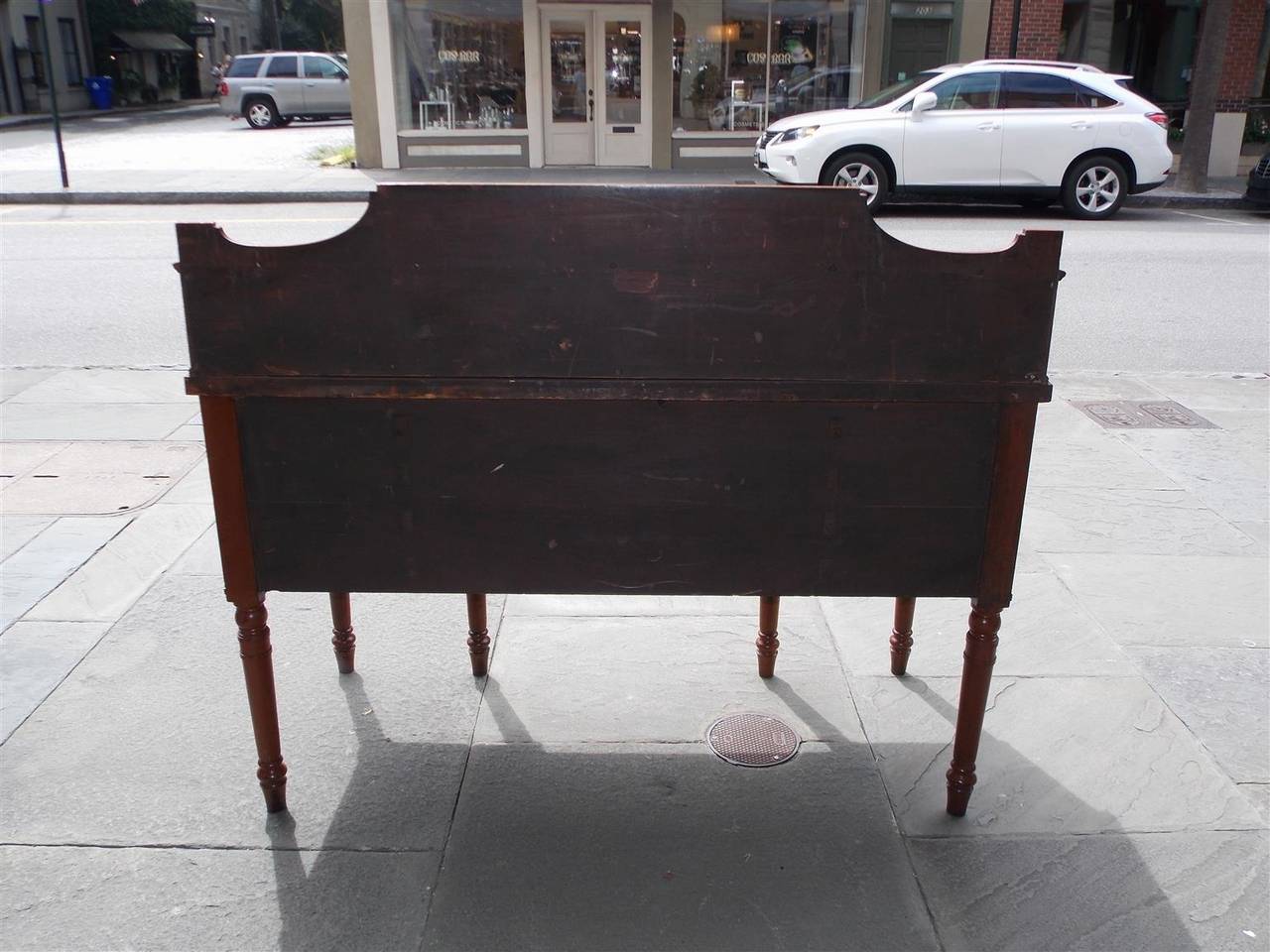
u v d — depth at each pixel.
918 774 2.93
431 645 3.59
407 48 17.38
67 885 2.49
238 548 2.49
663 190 2.23
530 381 2.36
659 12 17.17
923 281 2.29
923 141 13.06
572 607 3.88
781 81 17.73
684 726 3.14
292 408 2.39
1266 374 7.04
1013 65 13.20
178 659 3.47
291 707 3.21
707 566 2.51
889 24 17.23
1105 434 5.79
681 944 2.34
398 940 2.34
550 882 2.52
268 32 51.94
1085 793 2.85
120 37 37.25
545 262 2.28
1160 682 3.39
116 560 4.16
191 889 2.49
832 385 2.35
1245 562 4.27
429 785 2.86
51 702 3.22
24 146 22.69
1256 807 2.79
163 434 5.59
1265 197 14.22
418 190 2.24
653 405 2.38
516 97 17.72
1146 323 8.34
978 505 2.45
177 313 8.27
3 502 4.70
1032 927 2.39
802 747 3.05
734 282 2.29
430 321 2.32
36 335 7.62
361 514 2.46
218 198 14.80
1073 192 13.38
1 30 31.05
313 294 2.30
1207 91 15.29
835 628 3.74
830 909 2.45
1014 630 3.72
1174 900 2.47
